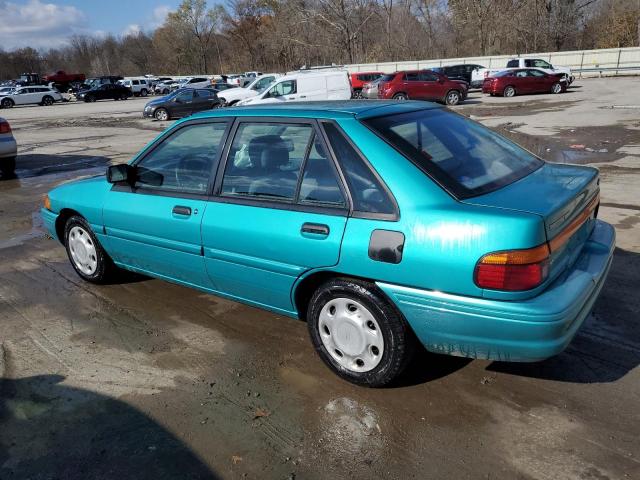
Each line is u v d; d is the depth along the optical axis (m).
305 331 3.88
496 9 50.38
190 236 3.68
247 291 3.56
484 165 3.08
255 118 3.47
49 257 5.81
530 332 2.52
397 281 2.76
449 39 55.62
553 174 3.23
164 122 22.78
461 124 3.54
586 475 2.43
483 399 3.00
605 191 7.29
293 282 3.21
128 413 3.03
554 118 16.17
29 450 2.77
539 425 2.77
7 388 3.32
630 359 3.30
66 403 3.14
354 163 2.96
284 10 56.41
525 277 2.50
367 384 3.10
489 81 26.28
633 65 36.47
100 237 4.50
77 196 4.61
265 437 2.79
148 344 3.79
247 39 72.19
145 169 4.11
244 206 3.39
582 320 2.73
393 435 2.75
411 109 3.46
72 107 37.62
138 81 50.22
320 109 3.30
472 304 2.58
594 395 2.99
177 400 3.13
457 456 2.59
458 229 2.58
